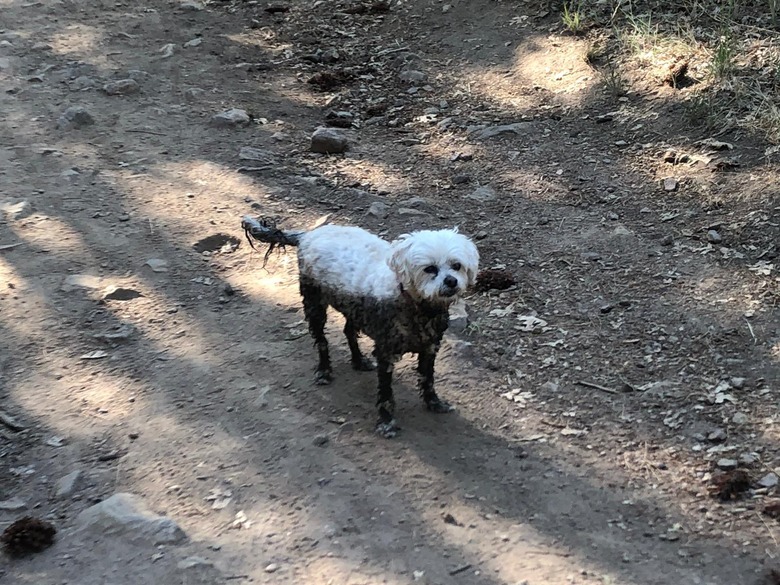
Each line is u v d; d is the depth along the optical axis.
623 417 1.85
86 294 2.28
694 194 2.58
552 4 3.68
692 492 1.66
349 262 1.82
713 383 1.92
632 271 2.31
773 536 1.54
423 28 3.81
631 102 3.04
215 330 2.17
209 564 1.53
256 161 2.92
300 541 1.57
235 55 3.75
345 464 1.75
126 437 1.84
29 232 2.53
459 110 3.19
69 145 3.02
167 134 3.10
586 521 1.60
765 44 3.06
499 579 1.49
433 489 1.68
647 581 1.47
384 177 2.83
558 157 2.85
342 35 3.88
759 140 2.70
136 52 3.77
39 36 3.93
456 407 1.91
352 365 2.04
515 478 1.71
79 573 1.53
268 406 1.92
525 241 2.48
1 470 1.76
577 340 2.09
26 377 2.01
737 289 2.19
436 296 1.62
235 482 1.71
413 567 1.51
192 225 2.58
